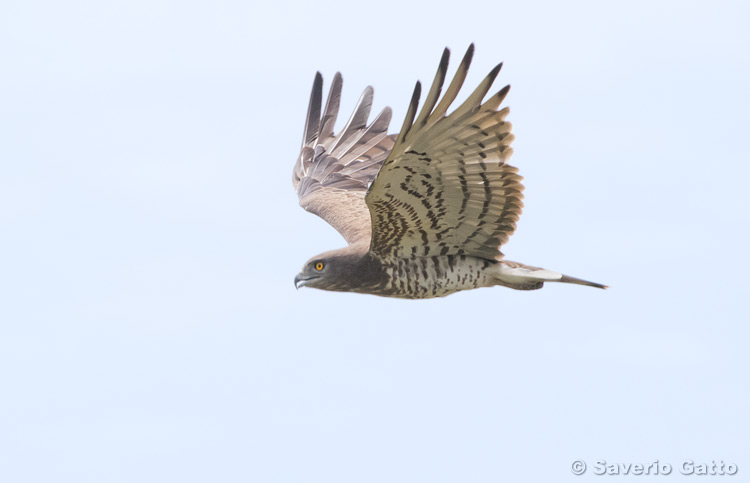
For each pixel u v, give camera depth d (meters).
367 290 13.93
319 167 17.52
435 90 11.33
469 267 13.55
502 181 12.43
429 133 11.70
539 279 13.41
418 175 12.28
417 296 13.91
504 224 13.01
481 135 11.92
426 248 13.48
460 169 12.27
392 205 12.74
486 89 11.48
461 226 13.14
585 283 13.41
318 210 16.34
